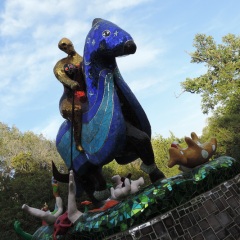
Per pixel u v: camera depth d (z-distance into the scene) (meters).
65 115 4.50
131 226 3.56
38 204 15.31
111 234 3.68
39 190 15.96
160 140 24.05
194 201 3.67
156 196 3.56
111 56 4.14
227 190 3.90
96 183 4.64
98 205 4.70
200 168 3.88
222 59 26.73
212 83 26.59
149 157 4.09
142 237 3.49
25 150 28.64
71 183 4.37
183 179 3.71
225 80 25.25
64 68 4.48
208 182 3.79
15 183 16.62
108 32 4.03
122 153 4.32
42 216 4.91
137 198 3.64
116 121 3.87
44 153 28.22
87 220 4.06
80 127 4.35
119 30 4.00
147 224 3.52
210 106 26.00
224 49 26.77
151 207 3.53
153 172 4.18
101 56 4.16
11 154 28.25
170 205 3.57
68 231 4.36
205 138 22.53
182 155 3.96
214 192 3.81
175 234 3.48
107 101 4.01
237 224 3.75
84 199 12.72
